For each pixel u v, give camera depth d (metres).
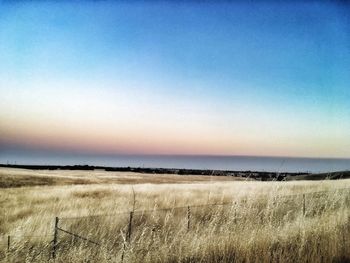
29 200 20.59
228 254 4.96
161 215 9.63
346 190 7.86
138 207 15.80
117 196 22.06
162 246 5.22
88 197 21.84
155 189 26.61
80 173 70.56
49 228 9.60
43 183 41.22
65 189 27.50
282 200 6.94
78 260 5.54
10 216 14.28
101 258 5.37
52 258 6.01
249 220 5.99
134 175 68.12
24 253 6.58
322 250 4.69
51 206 17.19
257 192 6.81
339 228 5.79
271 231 5.50
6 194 23.50
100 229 8.75
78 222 10.20
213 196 17.12
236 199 6.64
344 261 4.52
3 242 7.52
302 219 6.14
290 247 5.07
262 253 4.79
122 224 9.61
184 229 5.93
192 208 11.56
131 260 4.88
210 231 5.72
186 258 4.95
